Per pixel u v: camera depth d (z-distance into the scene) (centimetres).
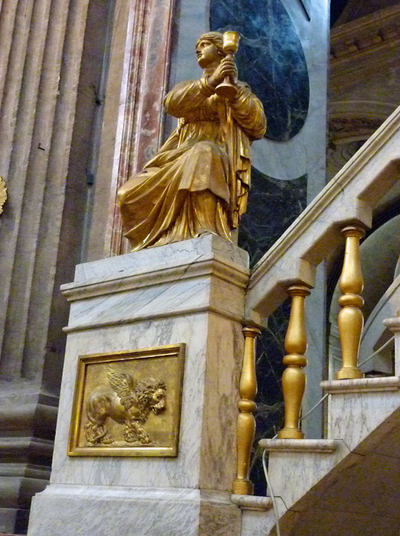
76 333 364
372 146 313
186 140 384
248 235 543
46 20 609
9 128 584
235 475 308
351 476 298
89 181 575
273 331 539
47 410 489
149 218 363
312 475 285
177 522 290
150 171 372
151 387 320
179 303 326
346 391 284
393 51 1023
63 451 347
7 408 494
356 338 297
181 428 307
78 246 559
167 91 544
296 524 302
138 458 319
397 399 272
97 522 315
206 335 312
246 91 376
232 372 319
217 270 321
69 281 548
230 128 373
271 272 326
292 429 304
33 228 554
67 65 596
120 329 346
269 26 620
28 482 470
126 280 350
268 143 584
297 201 589
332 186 317
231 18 588
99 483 328
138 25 580
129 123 556
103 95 599
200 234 340
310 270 324
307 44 653
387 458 300
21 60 604
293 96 620
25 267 546
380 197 315
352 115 1052
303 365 313
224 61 359
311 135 624
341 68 1053
